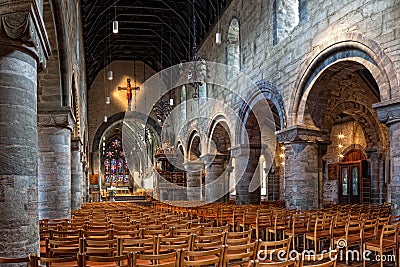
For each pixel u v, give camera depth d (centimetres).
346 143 2392
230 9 2202
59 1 1002
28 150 561
